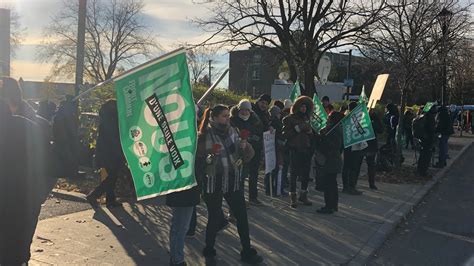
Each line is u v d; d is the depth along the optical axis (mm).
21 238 3865
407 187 11398
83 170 11164
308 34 15781
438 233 7633
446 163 16469
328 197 8117
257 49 17875
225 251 5930
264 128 8805
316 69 16250
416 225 8141
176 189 4465
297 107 8359
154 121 4496
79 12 10273
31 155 3934
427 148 13023
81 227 6617
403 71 13438
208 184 5305
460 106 40812
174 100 4438
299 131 8344
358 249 6270
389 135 16062
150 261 5398
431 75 14812
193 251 5898
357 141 9477
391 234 7383
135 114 4547
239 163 5445
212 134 5355
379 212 8492
